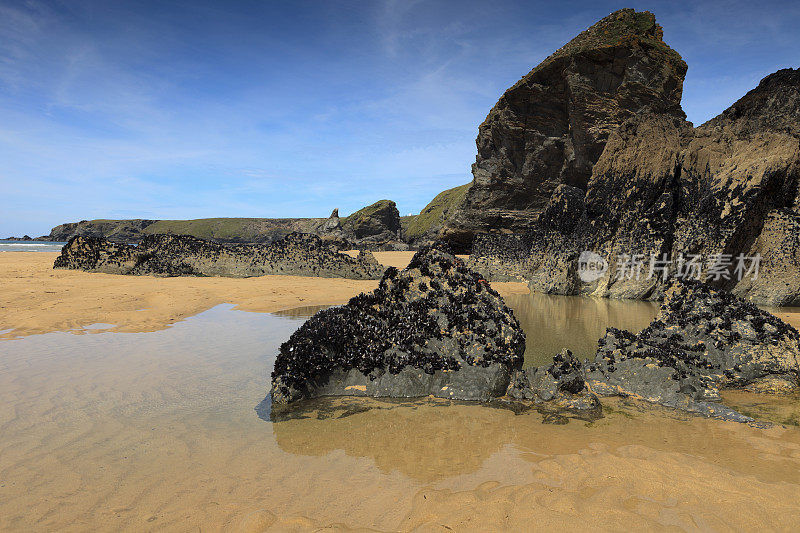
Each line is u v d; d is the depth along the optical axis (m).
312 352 6.30
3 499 3.43
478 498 3.46
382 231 110.06
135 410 5.34
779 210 14.48
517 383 6.22
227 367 7.12
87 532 3.03
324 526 3.11
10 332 9.30
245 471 3.94
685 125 18.38
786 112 17.39
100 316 11.16
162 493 3.55
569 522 3.10
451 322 6.98
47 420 4.98
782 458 4.15
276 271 24.31
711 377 6.42
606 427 5.02
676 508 3.29
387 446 4.50
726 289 15.04
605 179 18.36
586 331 9.98
